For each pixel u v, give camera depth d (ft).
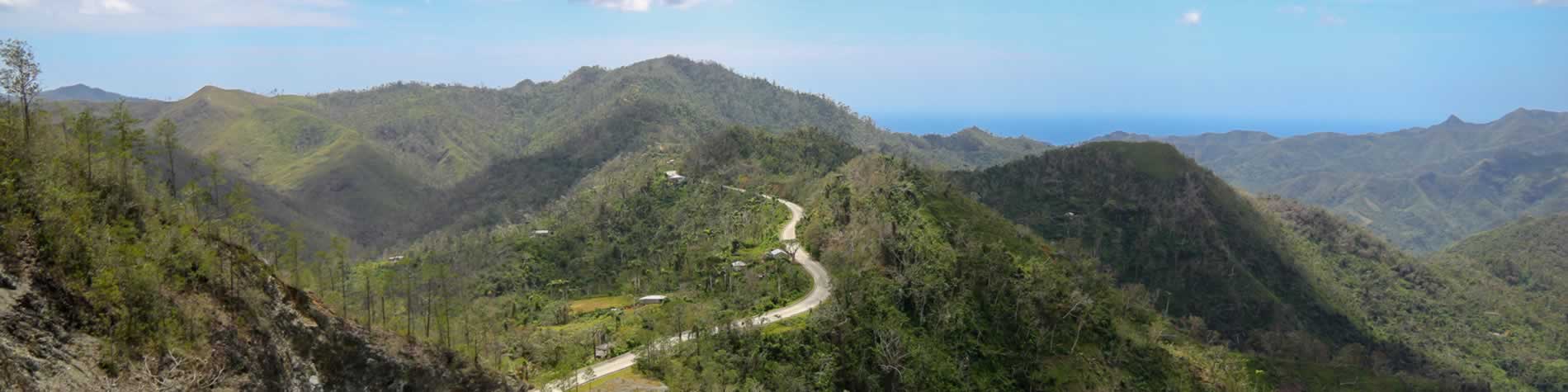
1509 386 618.44
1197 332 546.26
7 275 139.64
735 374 288.30
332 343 205.36
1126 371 369.50
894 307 350.84
